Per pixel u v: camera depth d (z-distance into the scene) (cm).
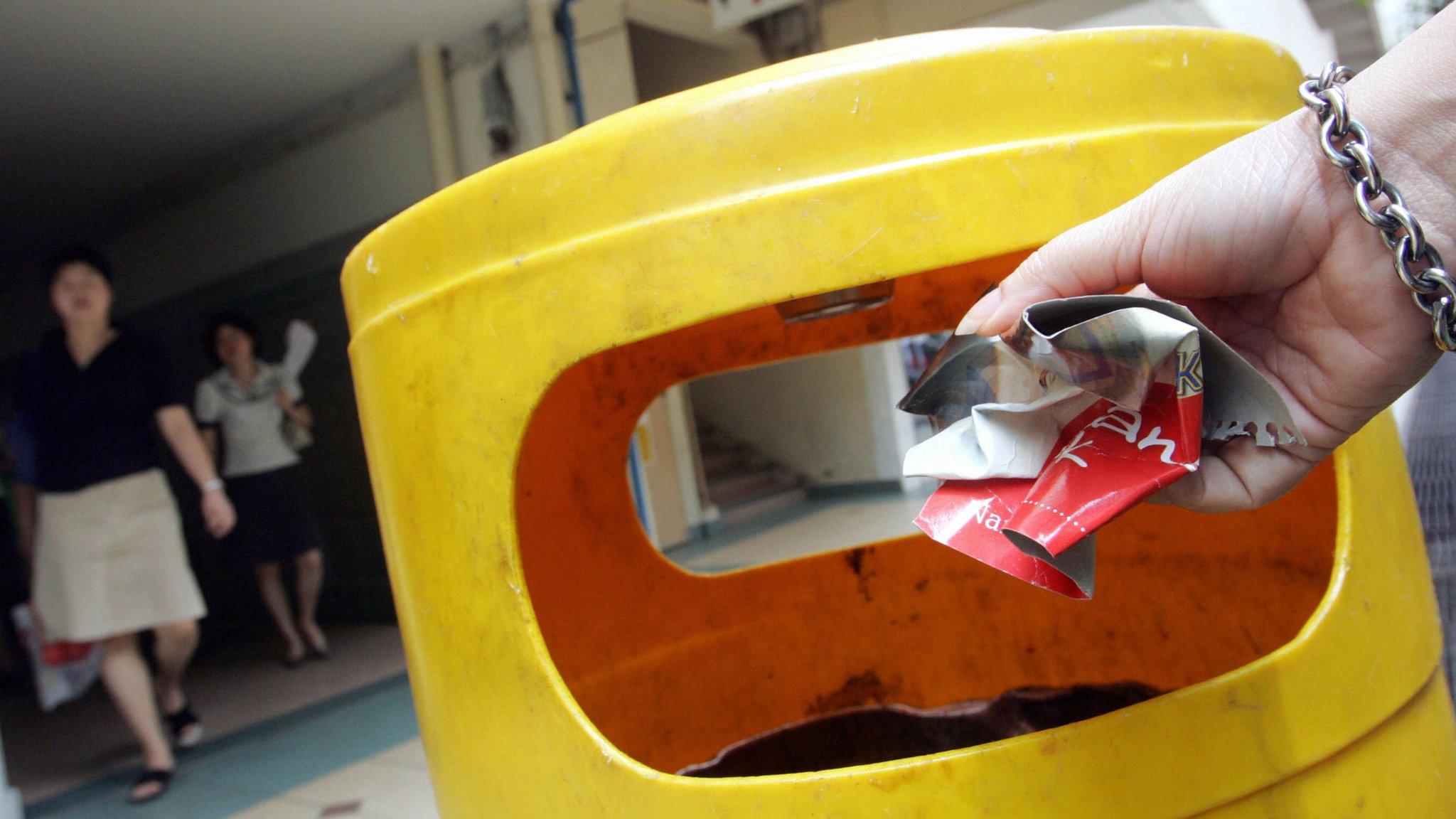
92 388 268
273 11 418
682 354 125
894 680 129
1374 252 46
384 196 526
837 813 55
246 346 418
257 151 574
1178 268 50
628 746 115
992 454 52
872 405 693
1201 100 65
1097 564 121
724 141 58
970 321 57
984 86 59
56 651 280
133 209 648
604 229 60
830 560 128
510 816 65
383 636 477
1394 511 71
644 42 672
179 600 275
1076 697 120
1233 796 57
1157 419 48
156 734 272
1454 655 183
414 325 68
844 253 57
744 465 751
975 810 54
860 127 58
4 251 697
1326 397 50
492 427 63
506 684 64
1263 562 107
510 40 480
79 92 459
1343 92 47
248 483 420
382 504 74
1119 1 509
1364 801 62
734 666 124
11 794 257
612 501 119
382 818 217
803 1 504
